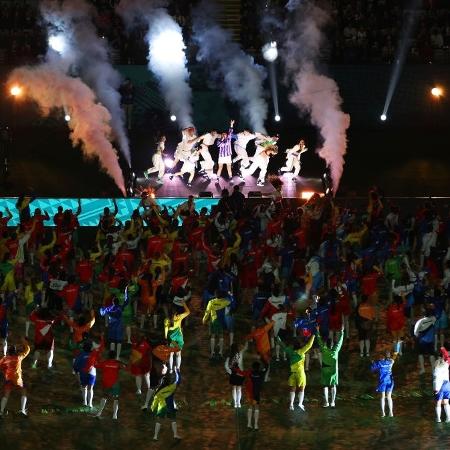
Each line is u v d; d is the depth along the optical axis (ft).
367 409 97.40
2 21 178.29
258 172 163.94
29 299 107.14
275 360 106.73
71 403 97.96
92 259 115.85
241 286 116.78
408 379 103.24
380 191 141.49
